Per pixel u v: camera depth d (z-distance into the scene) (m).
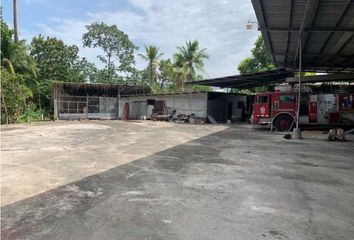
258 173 8.09
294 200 5.91
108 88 38.84
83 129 20.83
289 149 12.33
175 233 4.39
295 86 20.42
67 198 5.90
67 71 44.91
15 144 13.09
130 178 7.43
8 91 27.61
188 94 31.61
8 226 4.60
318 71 26.50
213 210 5.30
